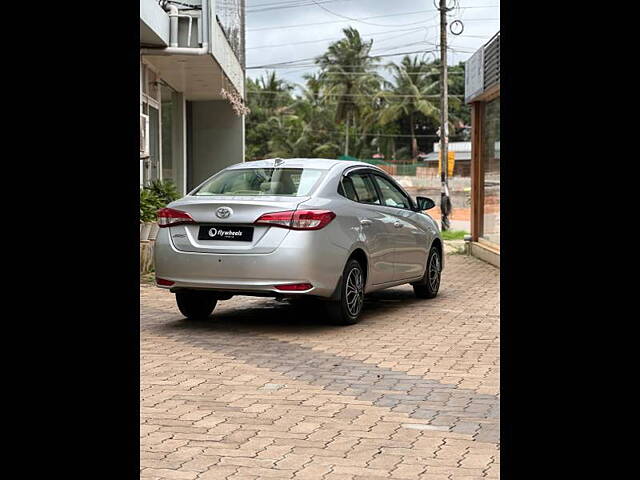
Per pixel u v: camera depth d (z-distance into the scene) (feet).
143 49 44.21
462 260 52.19
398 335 24.02
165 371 19.10
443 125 103.14
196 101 73.00
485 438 13.65
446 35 104.42
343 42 209.46
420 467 12.09
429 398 16.55
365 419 14.90
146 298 31.81
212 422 14.70
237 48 66.90
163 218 24.40
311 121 212.02
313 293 23.54
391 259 28.07
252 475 11.75
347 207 25.29
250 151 214.69
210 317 27.43
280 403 16.11
